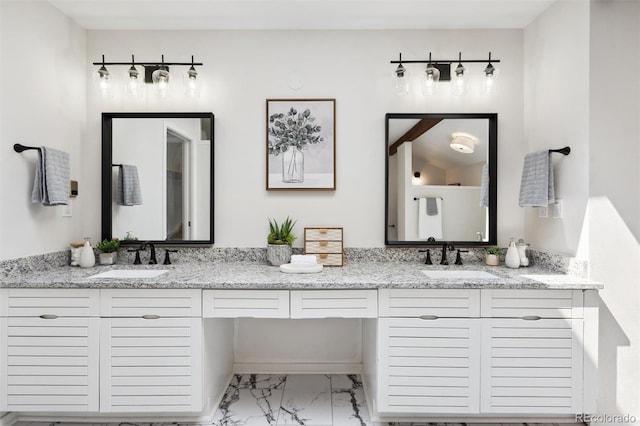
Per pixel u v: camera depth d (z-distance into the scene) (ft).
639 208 6.58
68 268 7.71
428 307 6.48
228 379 8.34
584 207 6.69
